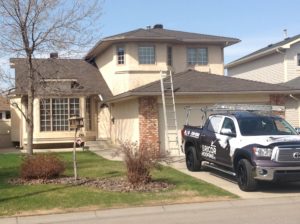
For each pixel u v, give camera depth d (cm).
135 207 1058
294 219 924
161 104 2098
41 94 2138
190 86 2142
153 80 2750
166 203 1092
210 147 1461
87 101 2725
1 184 1336
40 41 1931
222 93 2108
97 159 1959
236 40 2912
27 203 1089
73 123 1413
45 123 2539
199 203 1096
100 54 3088
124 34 2750
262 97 2202
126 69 2731
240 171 1253
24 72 2103
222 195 1174
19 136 2823
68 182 1339
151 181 1331
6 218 975
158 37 2723
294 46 3116
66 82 2528
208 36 2923
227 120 1407
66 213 1011
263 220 920
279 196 1170
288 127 1372
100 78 3014
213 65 2931
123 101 2384
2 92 2028
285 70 3091
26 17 1884
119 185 1284
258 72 3462
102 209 1041
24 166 1401
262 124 1349
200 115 2139
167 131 2077
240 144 1270
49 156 1462
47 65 2291
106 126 2766
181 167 1703
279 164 1170
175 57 2875
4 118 3944
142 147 1330
